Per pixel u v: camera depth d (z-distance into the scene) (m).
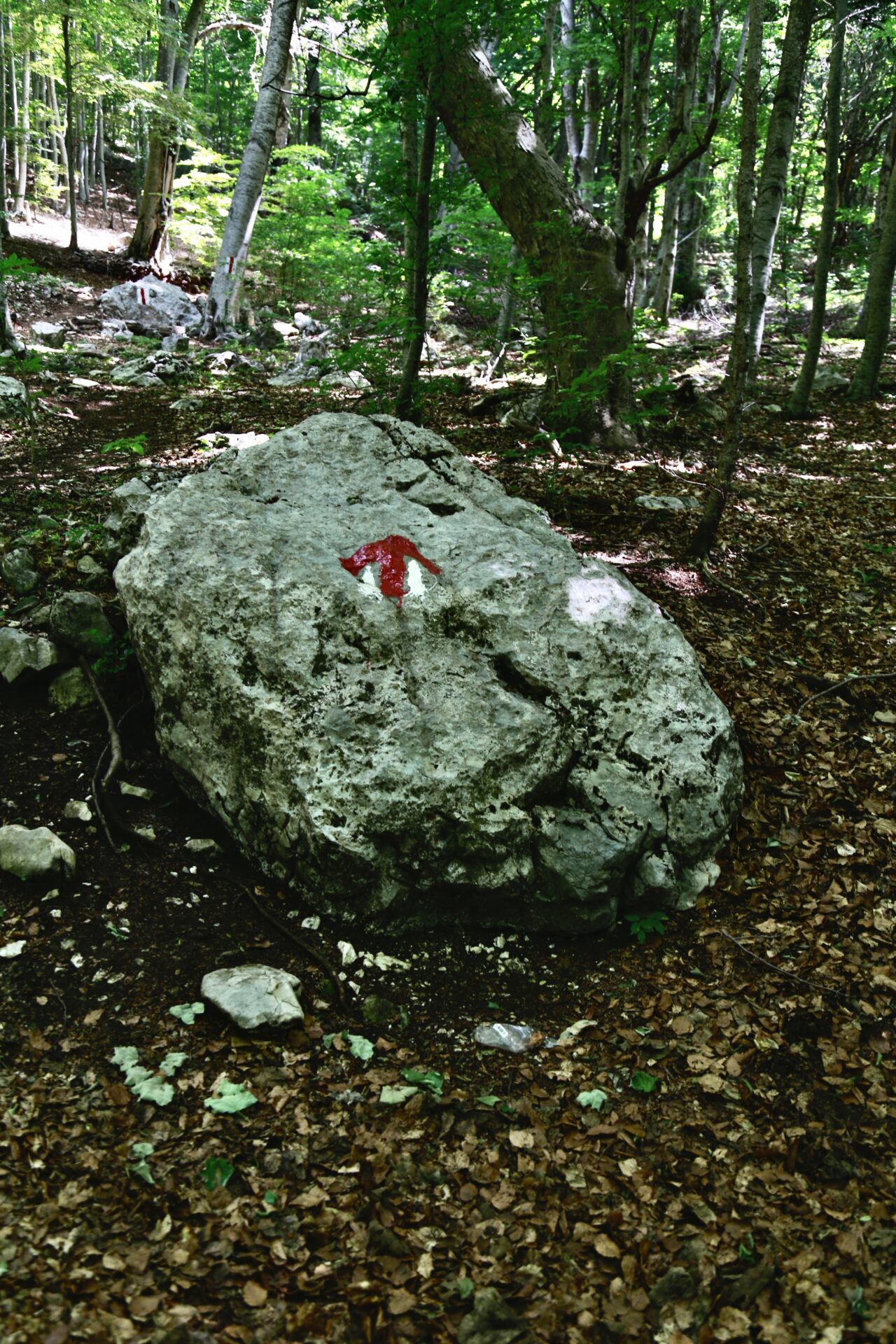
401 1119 2.84
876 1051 3.19
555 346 9.55
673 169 8.82
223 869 3.81
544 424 9.83
